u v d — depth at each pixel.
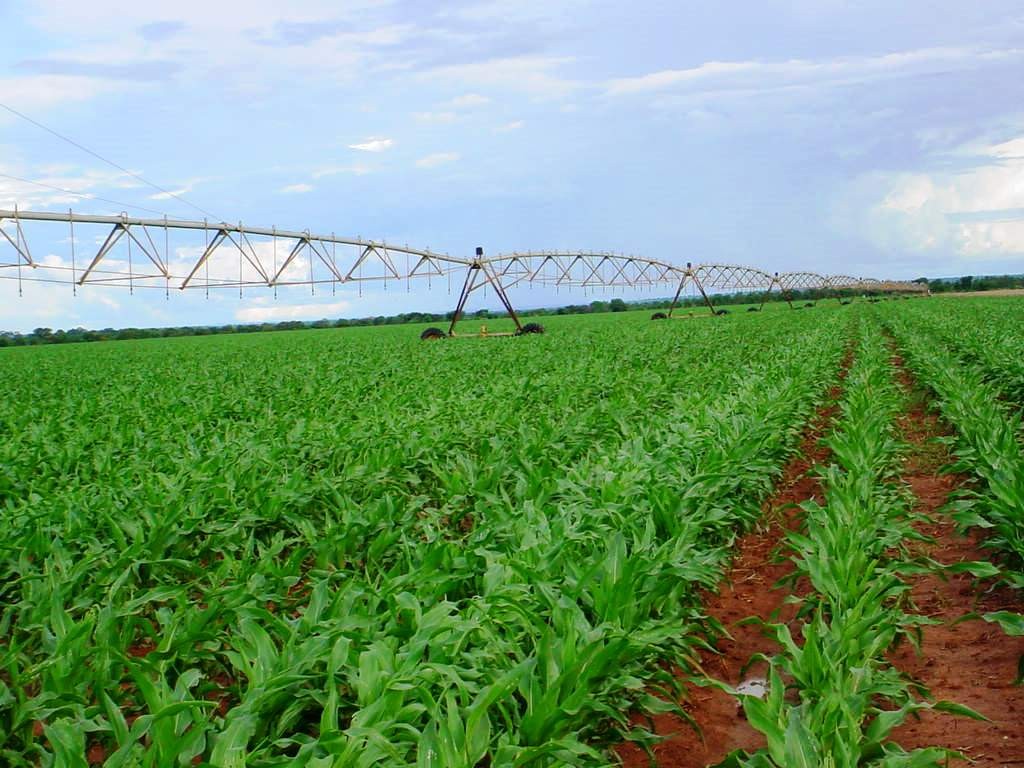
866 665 6.03
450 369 28.09
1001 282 175.38
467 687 5.10
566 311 166.88
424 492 11.50
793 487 13.61
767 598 8.99
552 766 4.68
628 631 6.04
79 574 7.16
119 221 32.38
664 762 6.02
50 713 5.24
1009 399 19.70
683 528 7.98
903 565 8.05
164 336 127.19
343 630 5.67
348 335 75.81
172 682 6.13
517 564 6.49
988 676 7.03
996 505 8.60
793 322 56.53
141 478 10.76
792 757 4.67
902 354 31.77
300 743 4.95
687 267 83.75
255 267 38.97
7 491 11.19
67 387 28.45
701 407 13.98
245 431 14.77
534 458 11.66
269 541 9.34
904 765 4.87
